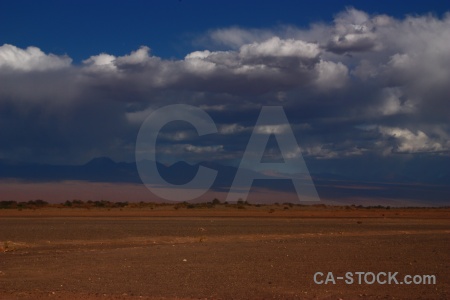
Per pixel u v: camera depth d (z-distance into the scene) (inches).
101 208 4040.4
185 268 840.9
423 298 613.0
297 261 914.7
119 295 622.8
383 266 852.6
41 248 1268.5
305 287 677.3
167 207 4205.2
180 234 1638.8
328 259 940.6
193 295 625.0
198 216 2842.0
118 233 1659.7
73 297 611.5
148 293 636.7
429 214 3398.1
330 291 652.7
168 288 669.9
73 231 1732.3
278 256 985.5
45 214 3019.2
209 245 1228.5
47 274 785.6
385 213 3503.9
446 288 676.7
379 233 1720.0
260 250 1089.4
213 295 625.0
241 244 1249.4
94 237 1544.0
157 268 842.2
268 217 2783.0
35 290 655.1
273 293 638.5
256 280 727.7
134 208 4055.1
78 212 3339.1
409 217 2935.5
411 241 1322.6
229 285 690.2
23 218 2549.2
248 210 3858.3
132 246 1301.7
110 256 1001.5
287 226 2021.4
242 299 602.2
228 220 2422.5
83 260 943.7
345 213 3422.7
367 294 636.1
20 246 1320.1
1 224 2076.8
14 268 847.7
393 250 1085.8
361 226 2060.8
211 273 789.2
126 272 802.2
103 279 738.8
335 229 1889.8
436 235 1587.1
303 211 3732.8
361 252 1048.2
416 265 864.9
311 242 1306.6
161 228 1862.7
